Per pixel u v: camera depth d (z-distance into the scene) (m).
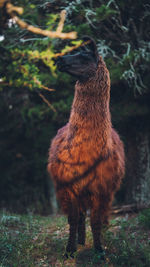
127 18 13.17
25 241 8.83
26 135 20.56
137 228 10.27
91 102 7.31
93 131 7.24
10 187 24.88
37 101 15.73
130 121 14.98
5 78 8.03
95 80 7.36
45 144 20.67
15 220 11.20
